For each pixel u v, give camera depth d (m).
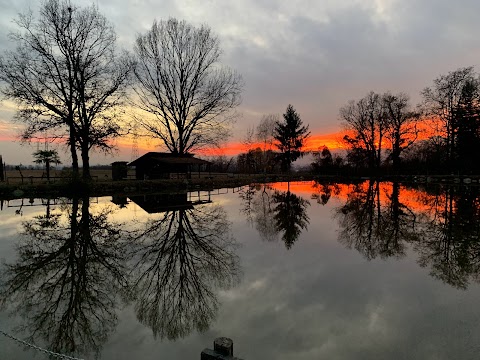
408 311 7.17
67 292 8.45
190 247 13.01
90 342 5.95
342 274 9.70
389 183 51.19
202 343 5.91
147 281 9.23
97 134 30.67
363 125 63.22
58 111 28.86
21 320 6.88
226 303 7.68
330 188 42.84
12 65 27.17
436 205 24.83
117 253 12.15
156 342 5.95
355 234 15.22
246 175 60.88
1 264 10.73
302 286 8.73
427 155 59.38
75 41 29.66
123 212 21.67
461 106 50.38
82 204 24.75
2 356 5.39
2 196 25.84
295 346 5.74
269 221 18.86
